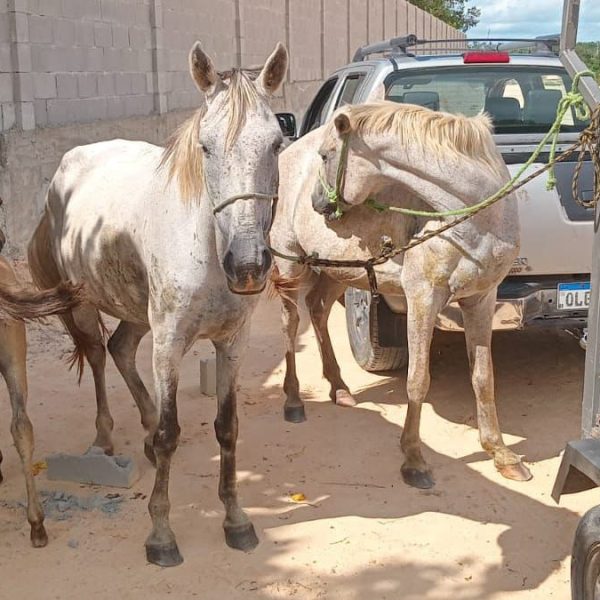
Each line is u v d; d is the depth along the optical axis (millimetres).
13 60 7832
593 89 3170
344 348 6012
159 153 3996
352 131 3857
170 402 3461
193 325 3383
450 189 3797
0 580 3424
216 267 3268
